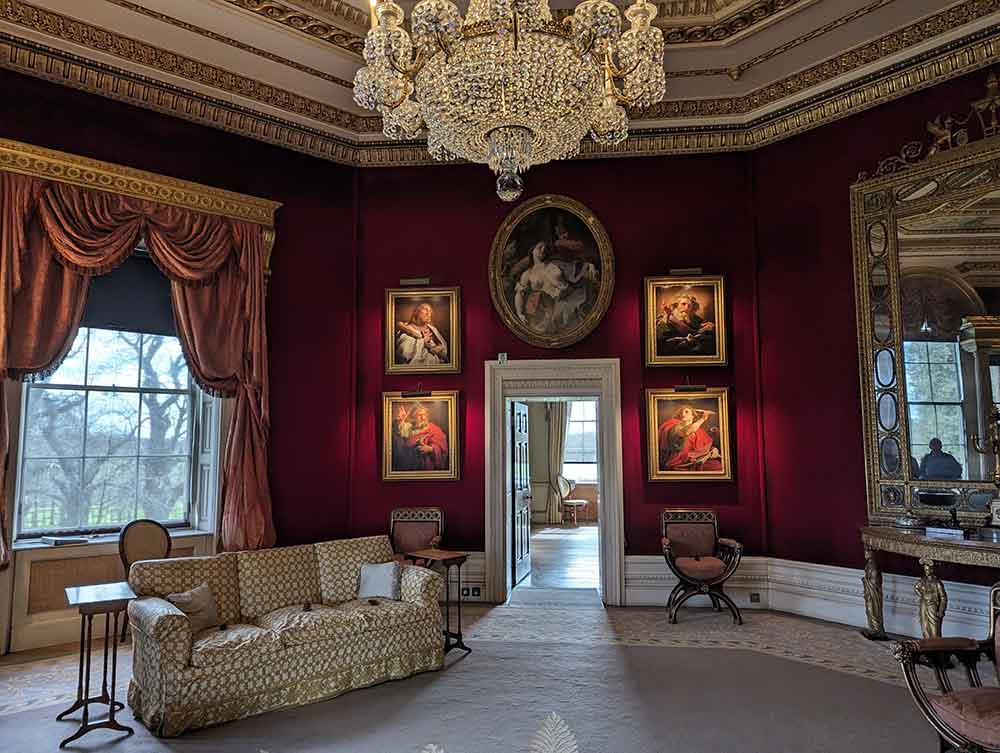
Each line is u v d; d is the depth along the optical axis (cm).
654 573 734
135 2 560
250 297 693
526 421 939
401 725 423
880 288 638
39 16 556
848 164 673
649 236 769
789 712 441
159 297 700
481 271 786
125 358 679
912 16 583
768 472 726
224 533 661
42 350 569
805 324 704
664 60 659
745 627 645
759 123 732
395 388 784
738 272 755
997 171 568
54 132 596
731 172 762
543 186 787
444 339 776
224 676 429
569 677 509
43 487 622
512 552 805
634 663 540
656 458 740
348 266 791
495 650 577
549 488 1563
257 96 694
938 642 356
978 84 585
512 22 339
